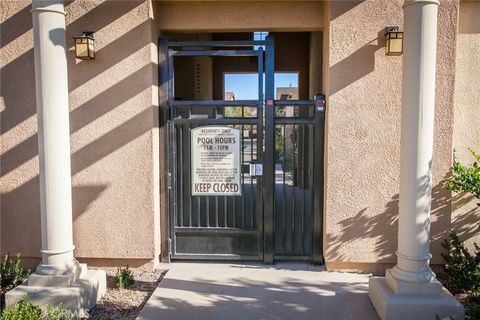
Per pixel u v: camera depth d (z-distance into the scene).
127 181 4.82
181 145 5.04
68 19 4.72
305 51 9.45
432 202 4.63
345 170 4.66
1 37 4.80
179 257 5.14
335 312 3.83
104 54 4.73
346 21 4.53
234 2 4.83
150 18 4.67
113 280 4.65
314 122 4.91
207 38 8.17
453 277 4.21
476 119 4.74
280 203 5.11
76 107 4.79
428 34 3.52
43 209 3.87
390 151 4.62
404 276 3.63
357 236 4.71
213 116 4.99
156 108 4.90
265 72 4.91
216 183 5.04
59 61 3.79
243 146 4.98
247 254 5.11
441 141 4.58
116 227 4.87
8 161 4.89
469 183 4.29
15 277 4.53
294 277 4.67
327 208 4.71
